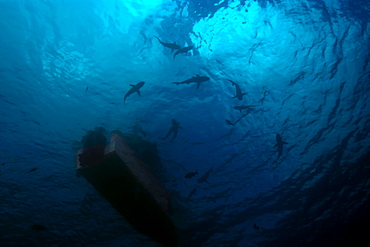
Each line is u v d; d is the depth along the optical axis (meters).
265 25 9.29
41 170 7.29
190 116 8.27
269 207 7.12
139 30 9.36
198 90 8.65
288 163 7.69
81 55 8.82
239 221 6.95
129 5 9.37
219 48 9.23
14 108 7.53
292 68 8.72
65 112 8.04
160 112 8.30
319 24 8.93
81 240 6.66
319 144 7.79
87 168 4.07
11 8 7.98
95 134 4.47
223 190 7.41
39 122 7.68
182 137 7.94
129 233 6.81
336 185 7.10
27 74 7.90
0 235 6.26
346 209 6.62
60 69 8.41
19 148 7.31
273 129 8.13
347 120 7.89
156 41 9.29
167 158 7.66
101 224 6.93
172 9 9.64
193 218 6.98
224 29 9.41
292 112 8.27
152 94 8.59
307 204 6.97
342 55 8.53
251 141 8.00
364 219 6.31
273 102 8.42
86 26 8.99
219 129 8.12
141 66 8.98
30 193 7.00
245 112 8.32
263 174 7.62
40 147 7.48
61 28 8.66
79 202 7.16
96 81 8.66
